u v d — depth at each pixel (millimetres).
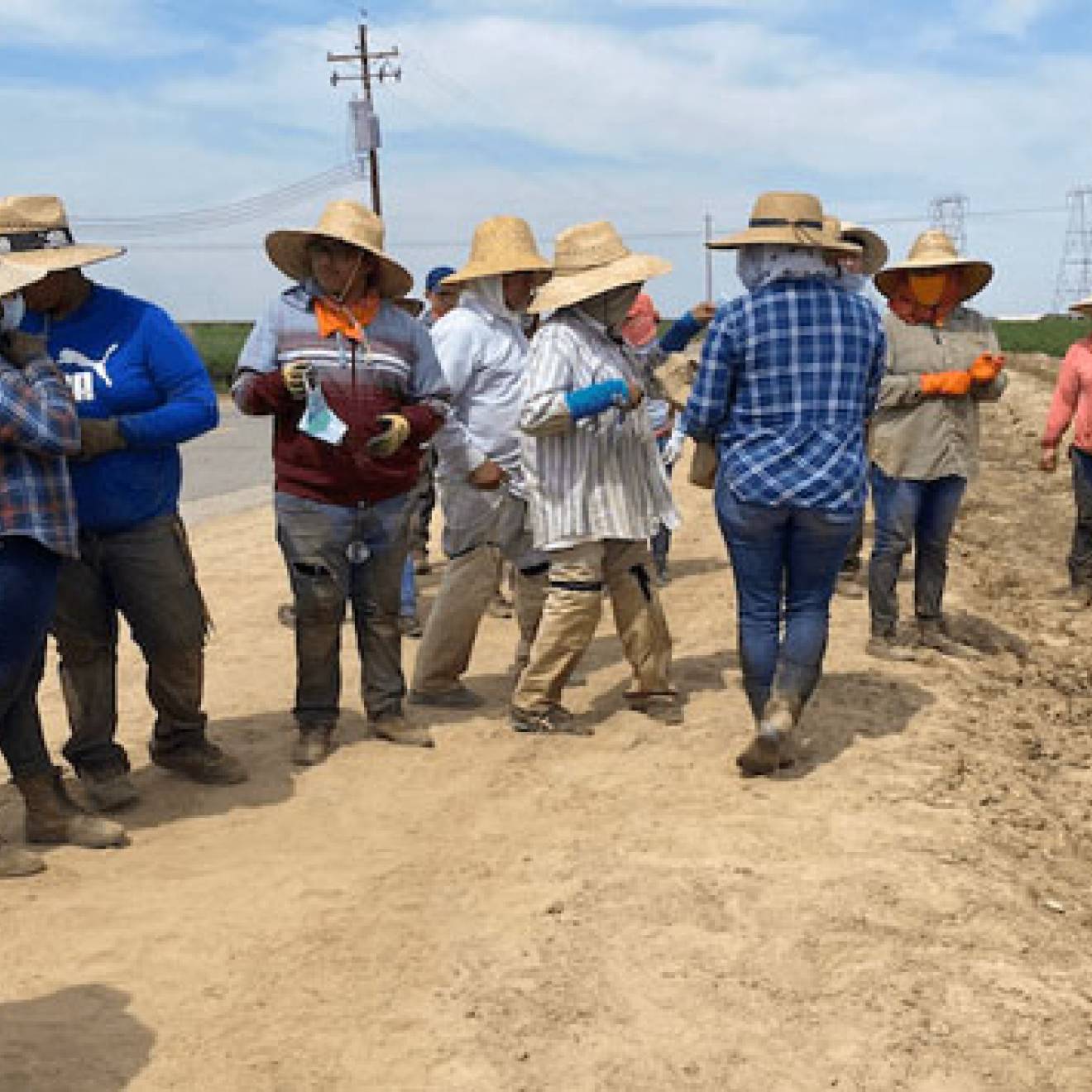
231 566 11641
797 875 4727
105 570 5453
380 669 6402
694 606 9180
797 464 5594
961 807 5520
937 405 7410
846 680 7160
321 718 6246
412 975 4113
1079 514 9938
